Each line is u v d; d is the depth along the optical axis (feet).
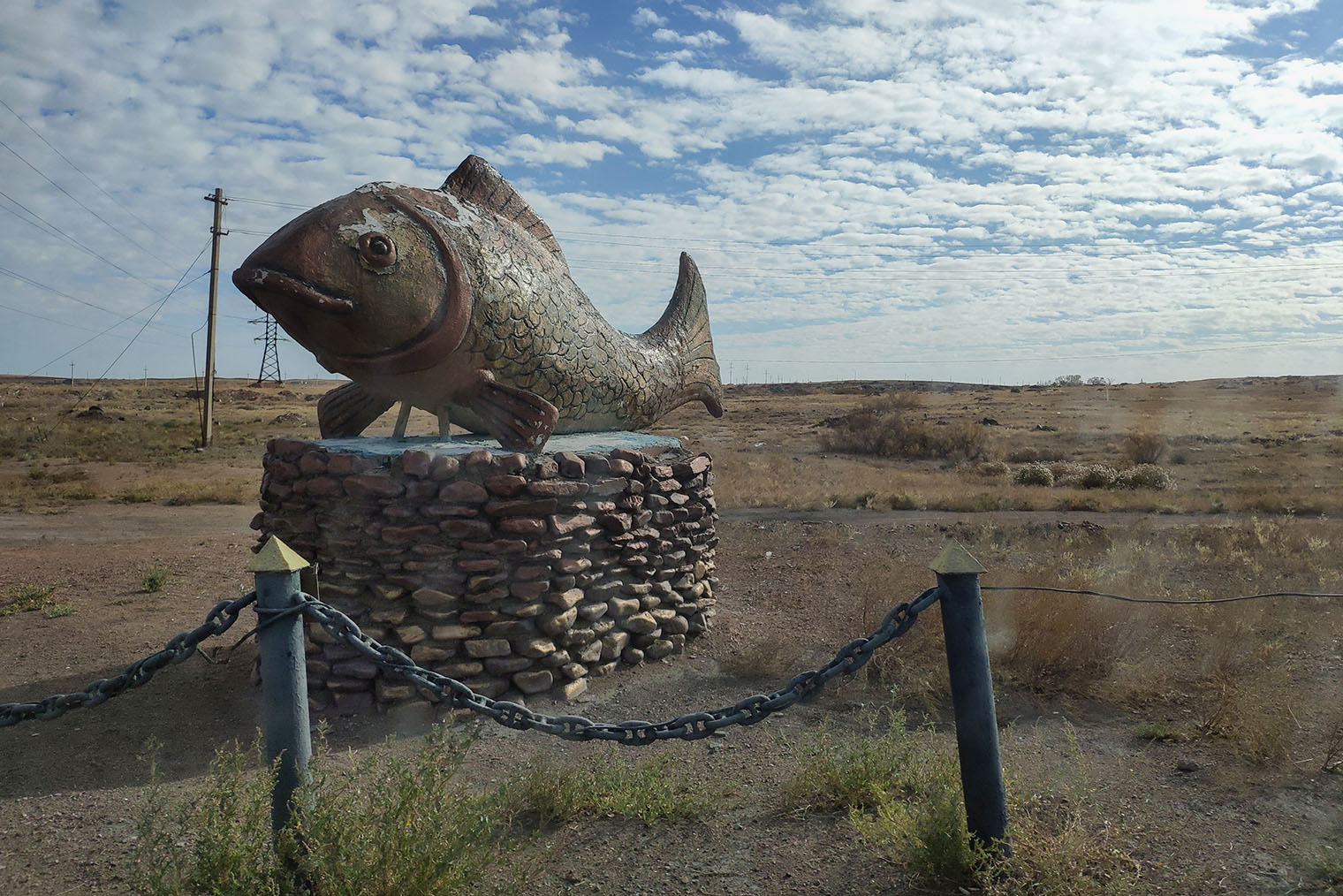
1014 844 10.12
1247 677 16.80
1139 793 12.50
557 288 20.86
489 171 20.88
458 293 17.84
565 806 12.26
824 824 11.85
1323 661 18.53
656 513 21.01
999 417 135.44
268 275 15.88
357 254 16.55
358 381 18.48
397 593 17.03
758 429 142.00
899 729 13.64
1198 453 86.33
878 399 199.52
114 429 117.91
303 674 9.17
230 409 180.45
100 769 14.33
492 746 15.28
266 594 9.00
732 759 14.58
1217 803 12.10
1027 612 18.58
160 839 9.13
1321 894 9.59
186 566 31.58
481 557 17.37
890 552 34.17
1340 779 12.78
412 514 17.20
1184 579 27.84
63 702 9.81
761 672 19.04
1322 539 33.76
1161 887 9.78
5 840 11.81
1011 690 17.21
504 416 18.72
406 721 16.26
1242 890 9.73
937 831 9.89
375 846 8.67
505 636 17.49
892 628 9.93
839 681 18.37
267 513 18.86
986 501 49.49
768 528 41.11
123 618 24.03
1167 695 16.87
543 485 17.93
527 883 10.33
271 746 8.94
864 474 74.13
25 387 252.01
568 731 10.06
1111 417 125.80
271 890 8.43
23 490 58.95
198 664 19.76
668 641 20.61
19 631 22.57
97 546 36.60
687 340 27.58
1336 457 80.12
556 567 18.16
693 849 11.27
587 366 21.84
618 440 22.33
